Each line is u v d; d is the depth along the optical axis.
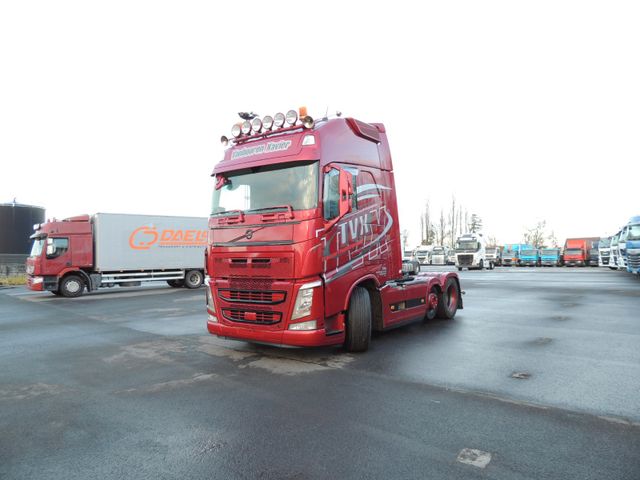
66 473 3.28
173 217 21.45
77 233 18.61
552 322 9.48
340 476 3.16
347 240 6.70
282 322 6.29
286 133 6.76
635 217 23.09
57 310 13.59
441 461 3.35
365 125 7.52
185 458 3.48
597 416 4.15
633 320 9.57
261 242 6.51
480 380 5.35
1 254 30.97
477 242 41.41
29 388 5.39
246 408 4.55
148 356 6.99
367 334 6.95
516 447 3.55
